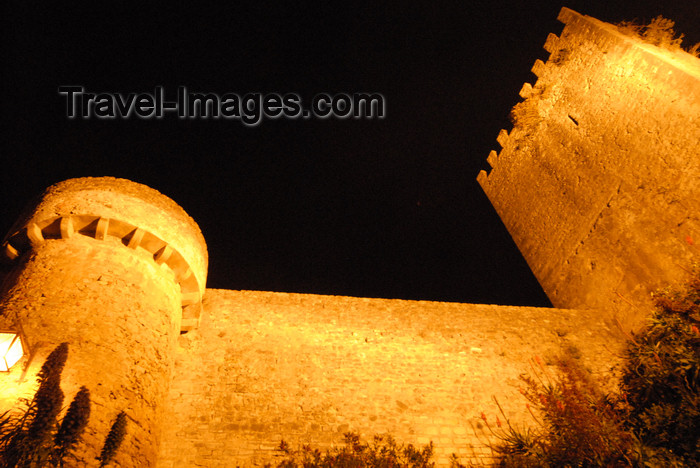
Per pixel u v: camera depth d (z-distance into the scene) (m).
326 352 8.42
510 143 13.70
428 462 7.34
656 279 9.27
